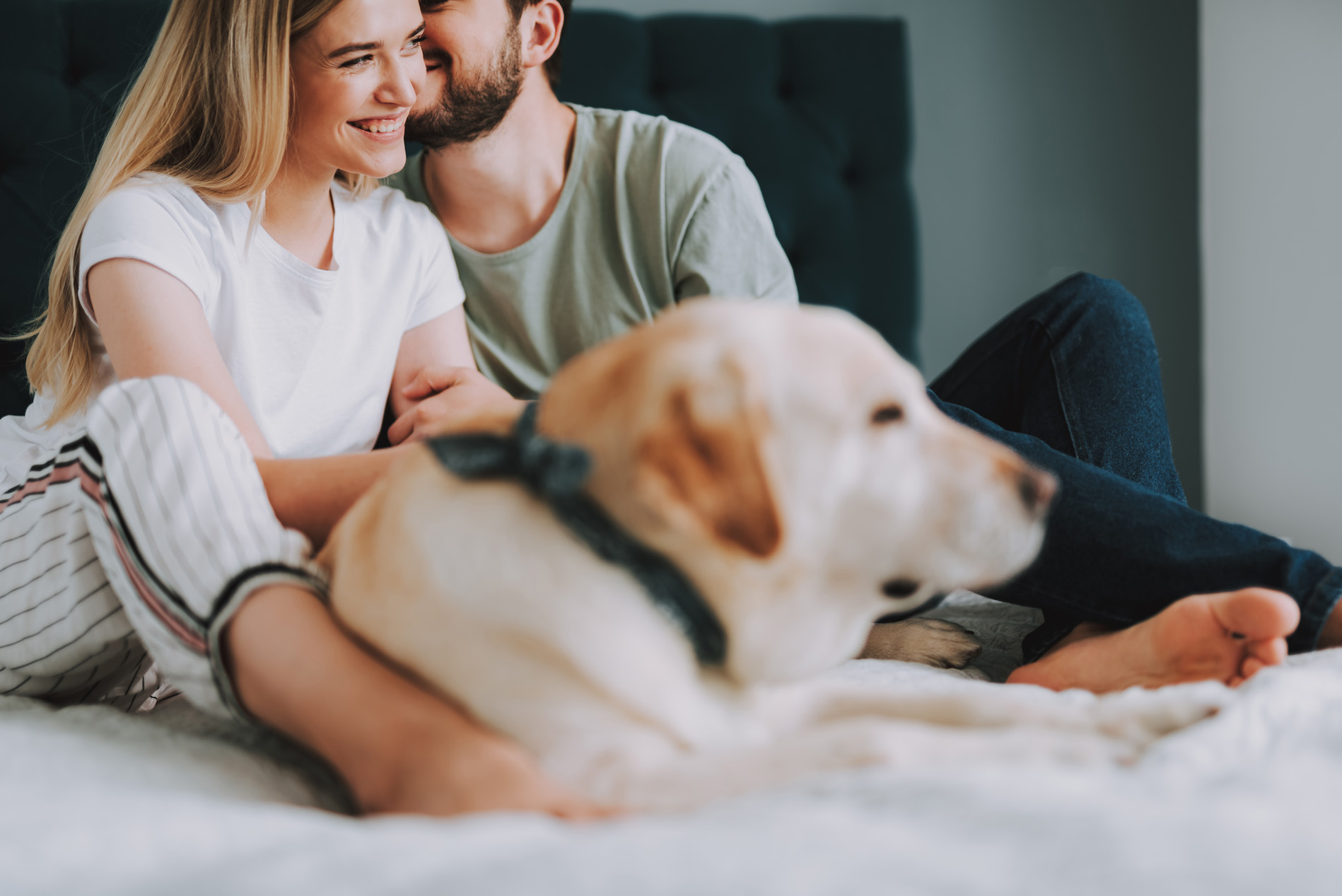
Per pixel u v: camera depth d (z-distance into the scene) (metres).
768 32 2.51
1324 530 2.57
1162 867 0.40
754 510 0.53
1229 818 0.45
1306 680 0.68
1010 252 2.71
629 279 1.49
